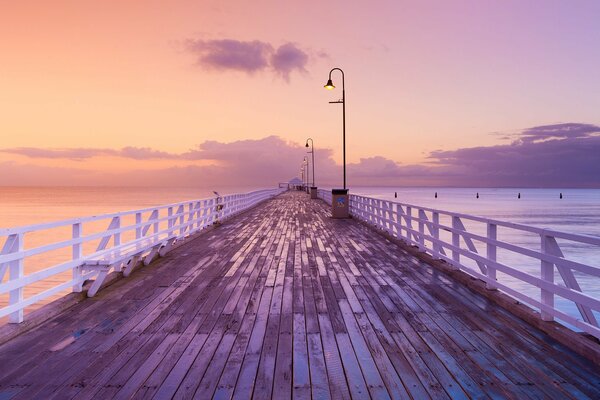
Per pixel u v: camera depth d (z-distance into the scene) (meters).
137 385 3.48
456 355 4.10
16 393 3.34
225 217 18.98
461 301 6.07
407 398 3.28
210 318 5.29
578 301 4.12
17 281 4.67
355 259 9.50
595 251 27.42
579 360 3.95
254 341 4.51
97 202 111.75
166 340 4.52
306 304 5.94
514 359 3.98
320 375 3.68
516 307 5.41
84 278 6.27
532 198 161.50
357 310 5.65
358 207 19.67
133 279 7.48
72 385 3.48
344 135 20.33
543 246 4.86
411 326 4.98
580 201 129.62
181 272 8.09
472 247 7.09
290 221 18.83
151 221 9.01
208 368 3.82
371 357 4.07
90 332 4.77
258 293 6.54
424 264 8.91
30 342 4.45
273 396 3.31
